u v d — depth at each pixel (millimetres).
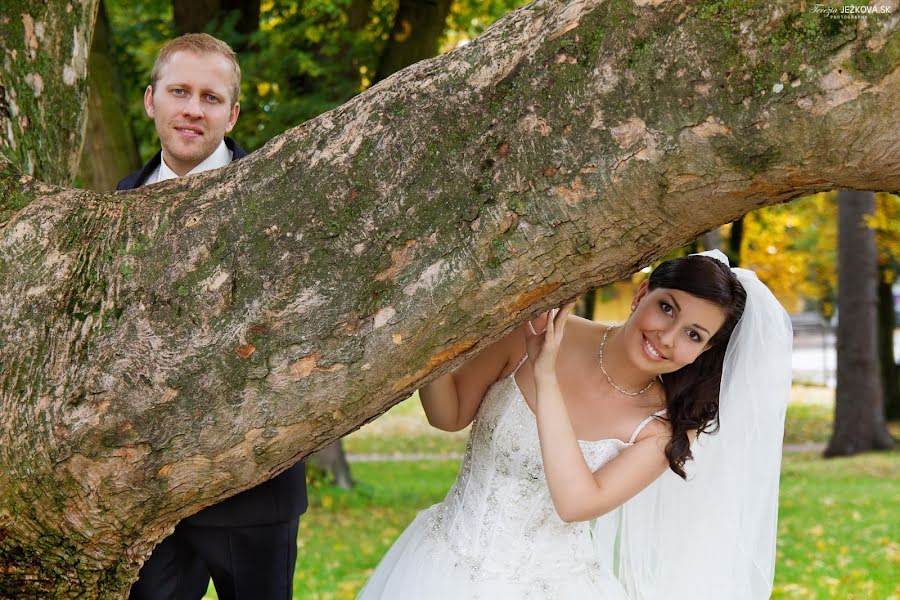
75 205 1968
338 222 1753
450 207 1703
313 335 1765
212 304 1801
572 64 1613
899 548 6895
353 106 1823
